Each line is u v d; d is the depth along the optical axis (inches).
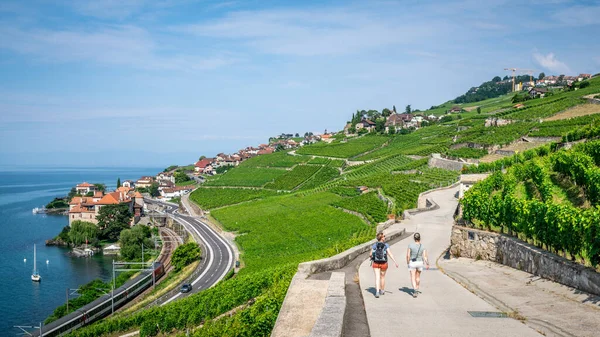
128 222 5684.1
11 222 7367.1
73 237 5152.6
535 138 4153.5
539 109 5605.3
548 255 751.7
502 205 1005.2
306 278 740.7
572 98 5703.7
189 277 3164.4
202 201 6761.8
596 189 1218.0
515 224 939.3
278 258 2965.1
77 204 6673.2
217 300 1914.4
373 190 4109.3
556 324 503.2
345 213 3683.6
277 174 7283.5
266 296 898.7
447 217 2026.3
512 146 4210.1
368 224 3031.5
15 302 3211.1
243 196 6363.2
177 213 6850.4
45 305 3149.6
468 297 642.8
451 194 2849.4
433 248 1290.6
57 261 4493.1
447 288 706.8
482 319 529.7
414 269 650.2
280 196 5600.4
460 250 1136.2
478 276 820.0
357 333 484.7
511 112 6259.8
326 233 3184.1
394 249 1207.6
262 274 1878.7
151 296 2844.5
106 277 3841.0
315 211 4109.3
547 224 793.6
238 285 1911.9
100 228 5575.8
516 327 498.0
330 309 496.4
